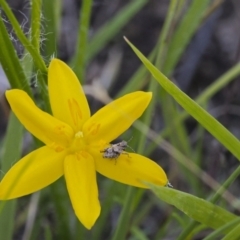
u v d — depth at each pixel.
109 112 0.12
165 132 0.17
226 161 0.18
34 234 0.17
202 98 0.17
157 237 0.16
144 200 0.20
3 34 0.13
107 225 0.19
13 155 0.14
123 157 0.12
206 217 0.12
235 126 0.21
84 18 0.14
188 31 0.16
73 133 0.12
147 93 0.12
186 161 0.16
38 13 0.13
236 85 0.19
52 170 0.12
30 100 0.12
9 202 0.14
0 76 0.18
